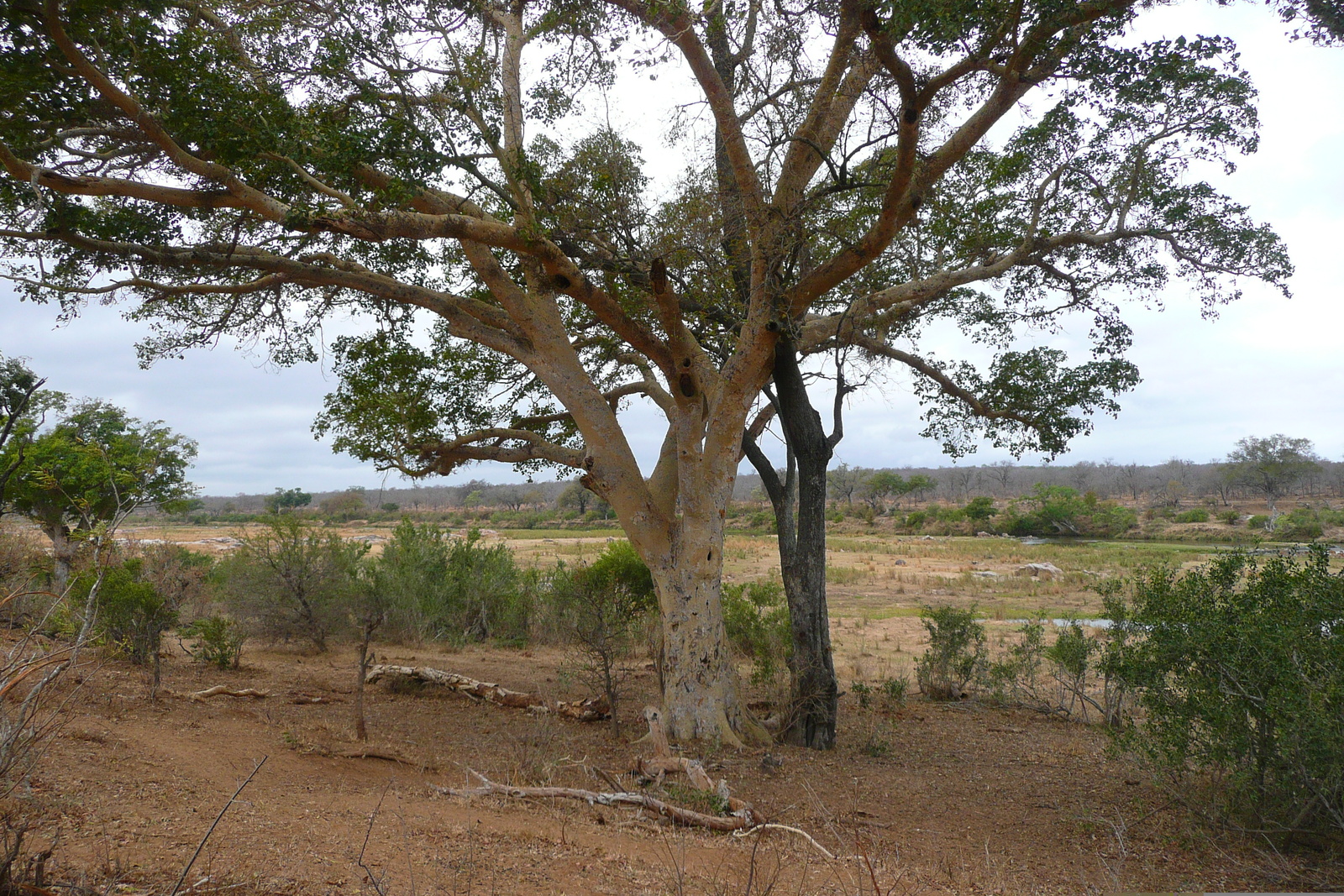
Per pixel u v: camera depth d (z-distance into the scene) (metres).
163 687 9.26
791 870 5.29
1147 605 6.94
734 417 9.92
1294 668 5.80
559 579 17.36
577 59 10.08
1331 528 50.94
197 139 8.02
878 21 7.17
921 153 8.87
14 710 5.70
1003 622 22.84
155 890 3.45
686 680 10.00
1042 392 11.73
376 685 12.16
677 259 9.83
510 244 8.52
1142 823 6.96
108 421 14.74
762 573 34.22
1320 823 5.95
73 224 8.83
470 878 4.13
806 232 9.56
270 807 5.15
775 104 10.45
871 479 93.38
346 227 7.95
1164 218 10.95
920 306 12.57
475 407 12.31
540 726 9.34
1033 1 7.05
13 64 7.26
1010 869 5.87
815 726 10.05
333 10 8.80
